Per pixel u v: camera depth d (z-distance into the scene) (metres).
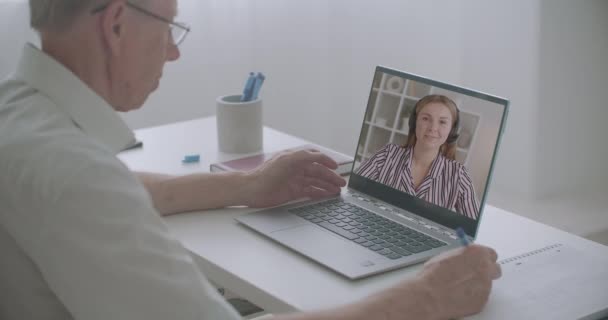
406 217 1.23
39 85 0.83
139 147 1.61
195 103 2.48
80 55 0.83
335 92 2.71
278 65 2.59
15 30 2.09
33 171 0.74
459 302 0.92
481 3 2.56
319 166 1.30
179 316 0.74
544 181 2.61
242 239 1.17
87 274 0.72
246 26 2.49
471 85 2.66
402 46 2.69
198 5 2.39
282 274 1.04
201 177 1.29
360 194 1.31
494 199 2.63
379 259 1.07
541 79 2.50
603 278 1.03
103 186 0.74
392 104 1.27
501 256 1.11
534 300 0.97
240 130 1.55
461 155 1.16
